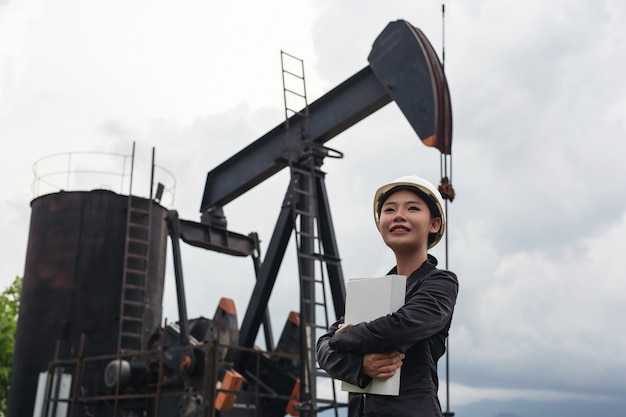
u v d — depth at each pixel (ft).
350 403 11.70
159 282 87.76
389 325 10.44
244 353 70.03
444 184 56.13
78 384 73.46
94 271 84.28
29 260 87.66
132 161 88.17
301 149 69.00
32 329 83.97
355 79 66.28
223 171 79.20
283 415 71.56
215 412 63.10
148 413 70.08
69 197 86.58
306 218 66.74
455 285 11.41
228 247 79.82
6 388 122.11
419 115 58.90
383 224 12.05
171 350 67.31
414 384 10.91
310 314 63.41
